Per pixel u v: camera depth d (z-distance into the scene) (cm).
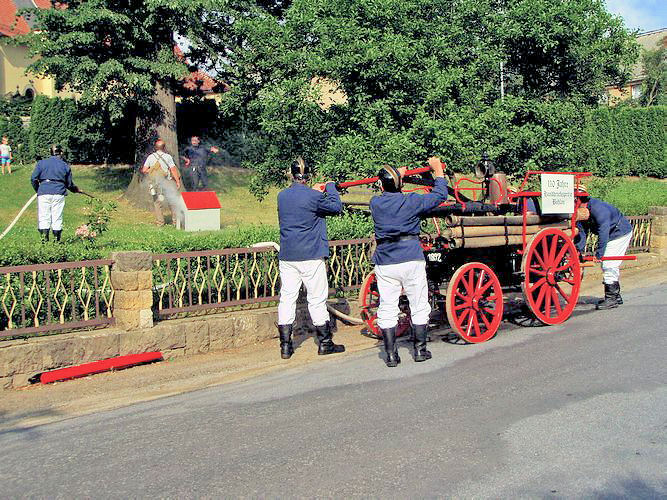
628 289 1055
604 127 2983
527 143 1265
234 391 627
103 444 504
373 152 1155
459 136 1150
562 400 548
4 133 2411
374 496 398
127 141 2398
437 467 433
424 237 776
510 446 462
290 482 420
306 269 736
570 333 774
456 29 1278
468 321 762
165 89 1952
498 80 1365
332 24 1223
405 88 1233
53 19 1723
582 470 424
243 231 894
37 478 449
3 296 704
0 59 3025
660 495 391
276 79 1352
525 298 794
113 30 1727
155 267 796
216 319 799
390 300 682
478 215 802
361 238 946
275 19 1393
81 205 1855
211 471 442
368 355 735
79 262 735
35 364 686
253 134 1534
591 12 1358
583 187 872
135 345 741
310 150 1320
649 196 1471
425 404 551
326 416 534
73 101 2386
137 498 410
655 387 573
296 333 855
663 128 2853
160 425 539
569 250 845
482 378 615
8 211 1739
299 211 732
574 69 1395
